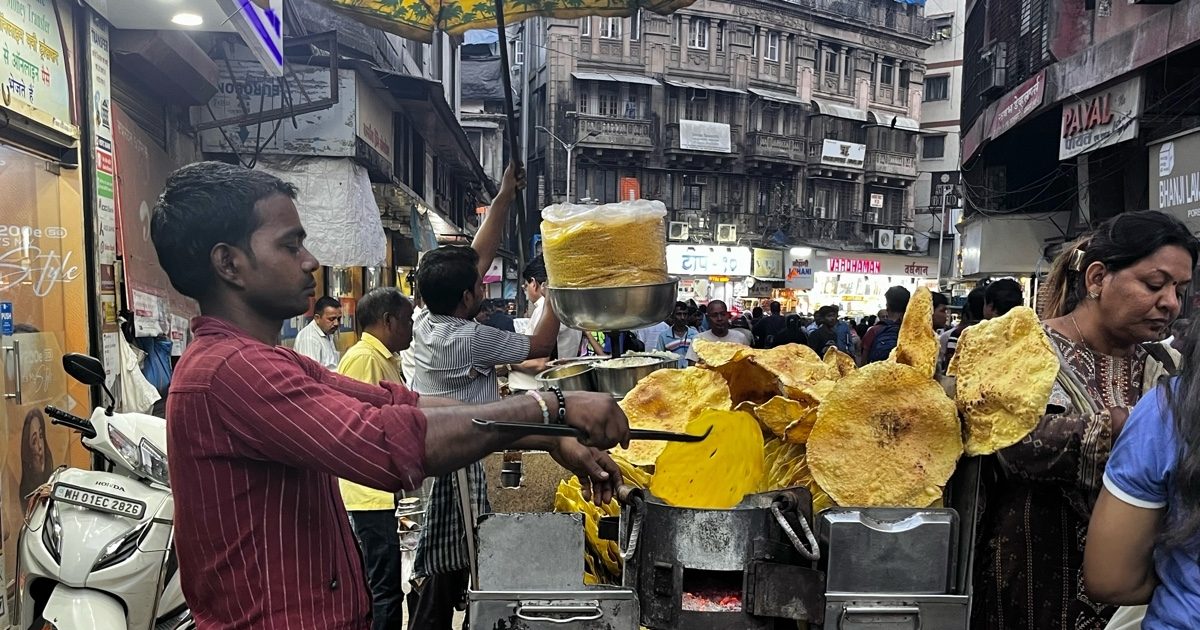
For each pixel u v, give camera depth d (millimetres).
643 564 1537
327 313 5785
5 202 3332
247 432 1146
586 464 1549
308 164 5867
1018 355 1523
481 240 3016
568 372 2496
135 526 2275
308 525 1246
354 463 1095
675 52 29938
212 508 1167
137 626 2299
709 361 1963
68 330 3842
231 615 1188
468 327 2838
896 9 33344
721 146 29688
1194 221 5746
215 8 4059
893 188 33312
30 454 3457
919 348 1684
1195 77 6555
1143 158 7527
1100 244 1751
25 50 3369
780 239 29938
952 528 1469
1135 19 6965
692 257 28156
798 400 1921
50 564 2213
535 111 30969
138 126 4824
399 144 8484
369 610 1394
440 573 2369
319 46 6277
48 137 3598
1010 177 11328
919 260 32062
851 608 1438
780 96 30797
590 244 1971
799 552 1465
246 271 1247
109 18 4148
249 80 5727
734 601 1534
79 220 3920
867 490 1556
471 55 22734
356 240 5934
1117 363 1796
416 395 1560
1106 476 1285
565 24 28766
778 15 30859
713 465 1717
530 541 1542
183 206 1216
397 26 3152
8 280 3350
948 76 34281
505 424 1176
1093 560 1284
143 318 4723
